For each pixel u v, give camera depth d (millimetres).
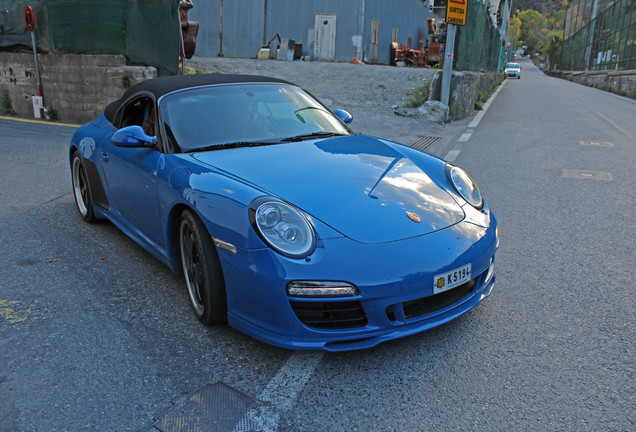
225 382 2211
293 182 2580
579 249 3736
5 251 3676
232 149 2998
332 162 2879
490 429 1902
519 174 6203
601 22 39625
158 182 2873
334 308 2170
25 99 10875
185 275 2781
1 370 2277
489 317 2746
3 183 5539
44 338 2545
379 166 2918
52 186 5461
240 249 2258
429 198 2678
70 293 3049
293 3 21016
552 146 8180
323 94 12414
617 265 3432
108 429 1914
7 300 2938
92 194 4078
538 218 4488
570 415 1968
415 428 1916
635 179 5934
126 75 9359
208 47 22219
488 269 2629
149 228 3154
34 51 10250
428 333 2596
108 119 4078
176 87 3441
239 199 2373
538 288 3092
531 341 2502
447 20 10688
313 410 2027
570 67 56719
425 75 15297
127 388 2160
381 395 2115
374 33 22328
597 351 2404
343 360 2375
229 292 2379
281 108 3531
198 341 2539
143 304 2926
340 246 2230
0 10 10680
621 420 1932
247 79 3770
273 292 2172
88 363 2340
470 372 2260
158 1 9742
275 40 21312
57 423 1944
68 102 10188
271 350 2463
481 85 17453
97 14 9422
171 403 2068
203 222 2426
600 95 22703
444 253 2340
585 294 3004
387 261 2215
